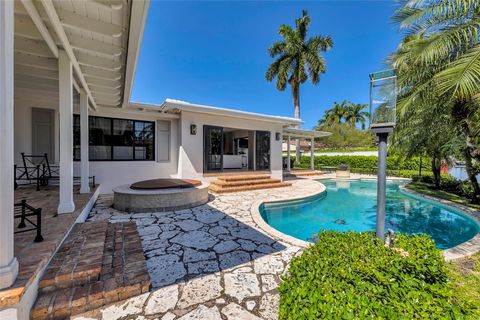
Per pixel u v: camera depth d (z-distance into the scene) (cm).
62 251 294
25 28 316
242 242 395
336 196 1000
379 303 136
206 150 961
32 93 634
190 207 642
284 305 156
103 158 841
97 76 507
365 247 223
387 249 219
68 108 394
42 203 469
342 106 3594
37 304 211
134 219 524
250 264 318
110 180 837
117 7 287
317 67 1792
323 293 151
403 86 614
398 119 656
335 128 3322
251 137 1152
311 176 1547
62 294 226
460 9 491
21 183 671
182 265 313
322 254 212
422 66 558
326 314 132
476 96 445
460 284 260
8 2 169
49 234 293
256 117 1041
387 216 719
